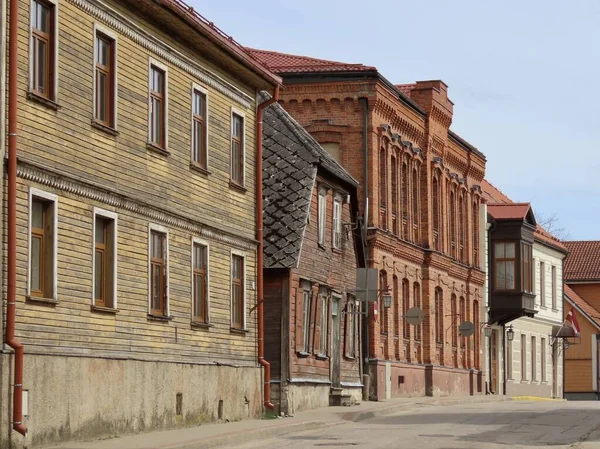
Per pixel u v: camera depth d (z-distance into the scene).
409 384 57.41
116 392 28.00
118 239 28.50
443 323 63.28
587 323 91.62
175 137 32.03
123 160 28.84
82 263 26.69
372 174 52.53
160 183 30.95
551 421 36.75
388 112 54.66
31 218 24.84
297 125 45.75
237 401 35.75
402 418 39.41
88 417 26.62
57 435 25.25
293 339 41.84
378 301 53.25
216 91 35.06
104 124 27.95
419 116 59.69
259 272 38.00
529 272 74.44
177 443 26.27
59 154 25.77
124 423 28.38
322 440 29.30
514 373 76.75
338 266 47.75
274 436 31.23
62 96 25.94
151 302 30.45
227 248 35.62
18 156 24.08
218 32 33.78
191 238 32.94
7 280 23.69
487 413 42.06
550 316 84.06
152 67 30.92
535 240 79.88
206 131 34.19
